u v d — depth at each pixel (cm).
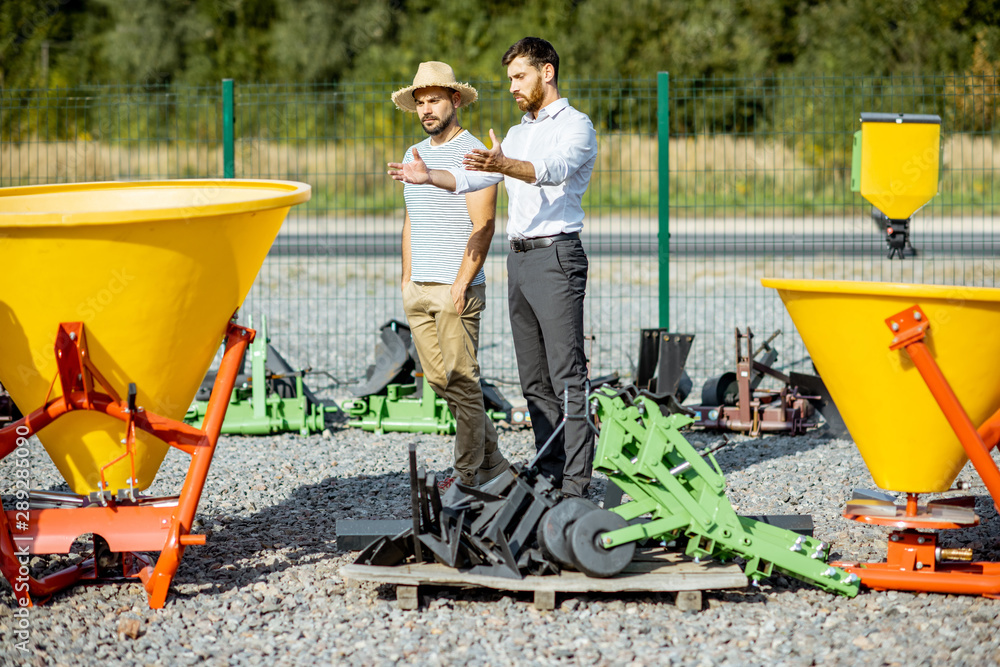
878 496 429
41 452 646
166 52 3562
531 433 687
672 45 3170
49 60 3522
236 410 679
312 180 2022
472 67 3262
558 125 455
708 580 386
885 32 3055
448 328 463
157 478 585
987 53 2788
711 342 967
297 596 407
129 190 479
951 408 382
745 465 603
